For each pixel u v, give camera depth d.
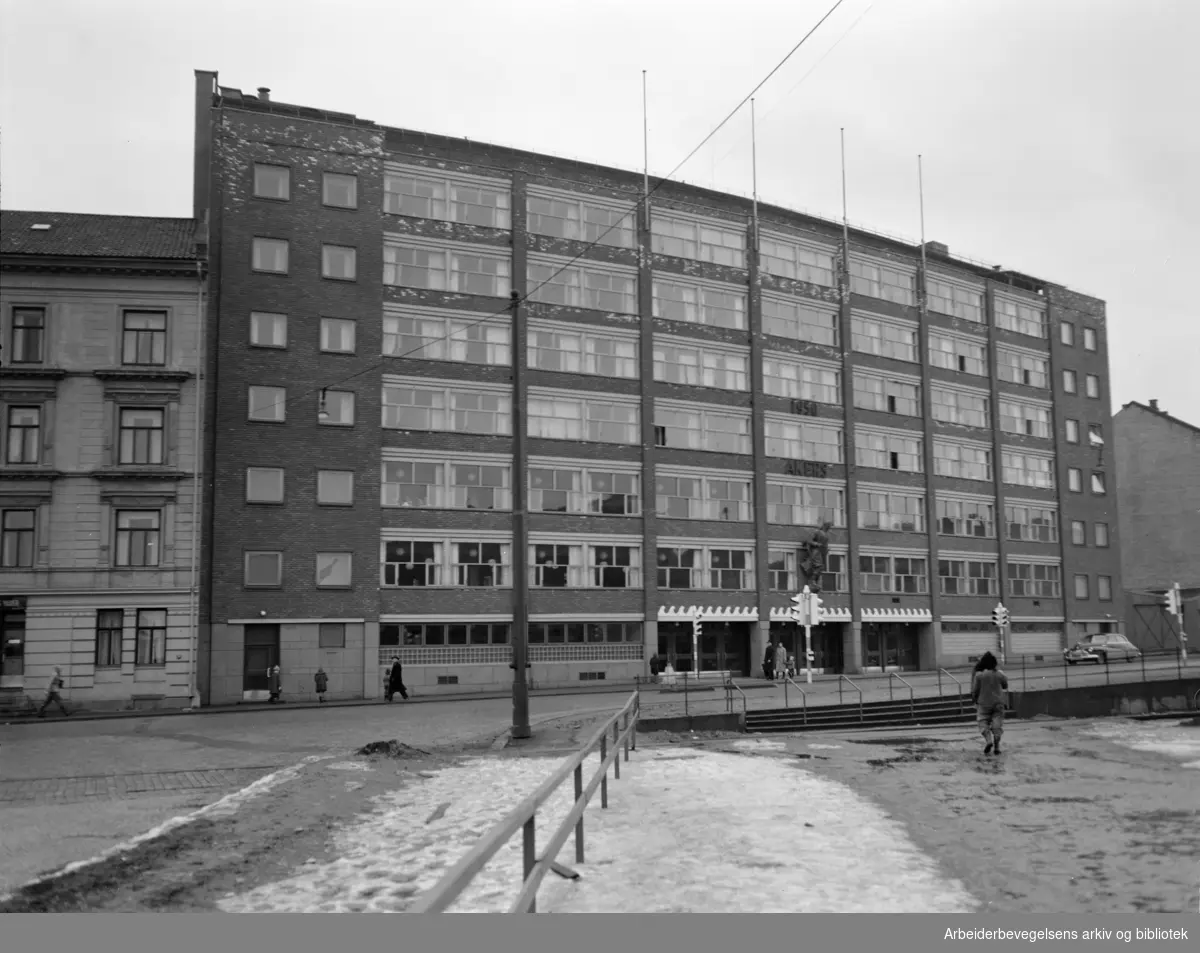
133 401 41.31
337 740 25.97
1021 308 71.19
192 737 27.50
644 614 51.38
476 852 5.14
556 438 50.53
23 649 39.41
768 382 57.66
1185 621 74.12
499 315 49.84
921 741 24.64
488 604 47.56
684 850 10.42
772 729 30.08
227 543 42.72
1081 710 33.62
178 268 41.94
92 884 9.53
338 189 46.75
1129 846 10.94
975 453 66.88
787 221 59.69
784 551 56.75
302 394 44.81
